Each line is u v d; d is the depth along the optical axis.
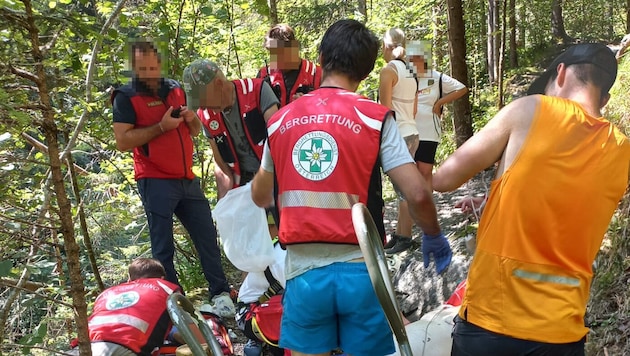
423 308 4.48
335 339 2.16
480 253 2.00
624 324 3.28
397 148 2.05
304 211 2.03
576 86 2.05
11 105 2.15
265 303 3.28
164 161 4.05
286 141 2.09
